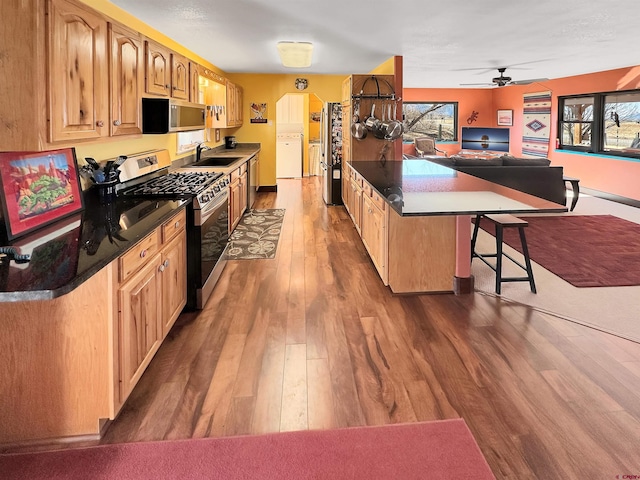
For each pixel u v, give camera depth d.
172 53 3.56
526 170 6.58
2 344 1.77
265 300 3.42
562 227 5.84
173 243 2.71
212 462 1.74
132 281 2.00
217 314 3.16
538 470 1.69
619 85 7.61
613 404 2.09
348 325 2.99
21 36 1.72
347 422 1.98
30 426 1.83
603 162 8.09
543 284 3.80
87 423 1.86
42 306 1.77
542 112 9.79
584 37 4.77
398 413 2.04
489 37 4.71
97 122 2.27
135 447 1.82
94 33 2.22
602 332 2.87
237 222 5.76
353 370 2.42
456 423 1.96
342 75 7.97
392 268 3.52
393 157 5.83
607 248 4.86
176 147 4.95
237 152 7.15
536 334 2.84
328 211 6.93
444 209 2.54
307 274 4.04
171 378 2.34
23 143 1.78
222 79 5.96
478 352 2.61
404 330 2.91
